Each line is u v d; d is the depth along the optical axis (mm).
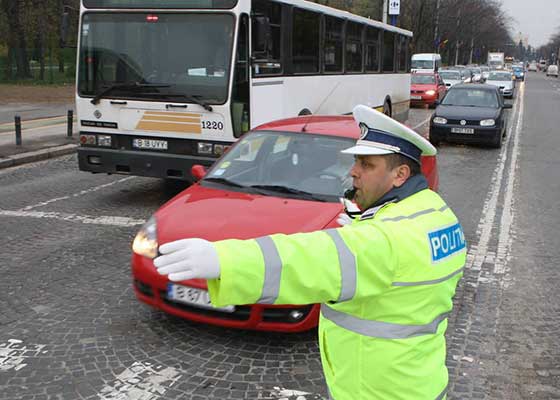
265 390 3773
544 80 81562
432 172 6816
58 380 3854
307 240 1580
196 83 8109
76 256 6258
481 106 16094
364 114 1862
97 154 8617
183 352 4230
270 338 4445
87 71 8578
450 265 1802
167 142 8367
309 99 11062
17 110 21172
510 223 8141
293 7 10016
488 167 12750
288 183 5363
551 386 3951
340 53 12805
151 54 8289
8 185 9898
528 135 18797
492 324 4891
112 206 8500
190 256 1435
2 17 35812
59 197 9031
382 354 1747
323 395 3730
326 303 1854
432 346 1821
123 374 3934
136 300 5129
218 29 8039
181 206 5012
